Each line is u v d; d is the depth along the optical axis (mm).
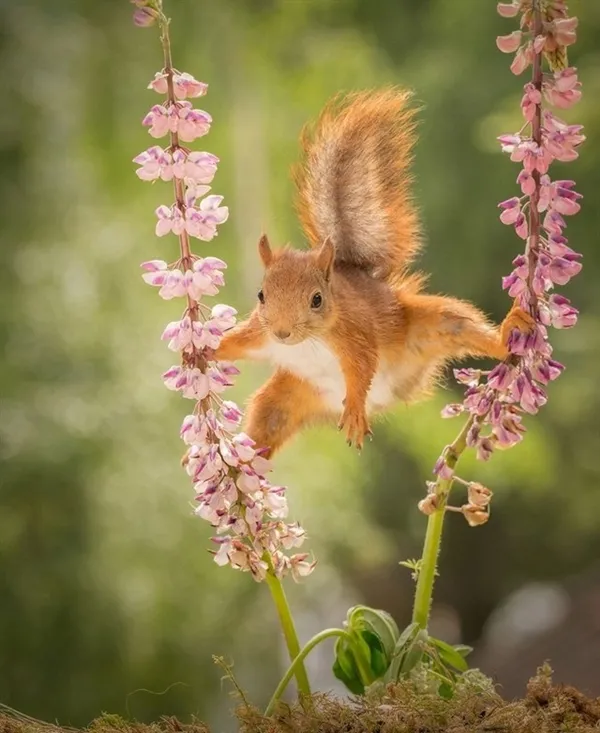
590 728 5195
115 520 9508
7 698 8883
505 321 5227
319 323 5281
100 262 10281
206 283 5191
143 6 5188
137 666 9305
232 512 5238
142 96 10812
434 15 12875
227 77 11078
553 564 14258
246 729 5223
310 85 11273
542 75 5188
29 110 10227
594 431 12062
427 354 5301
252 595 10273
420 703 5223
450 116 12461
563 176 11523
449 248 12711
